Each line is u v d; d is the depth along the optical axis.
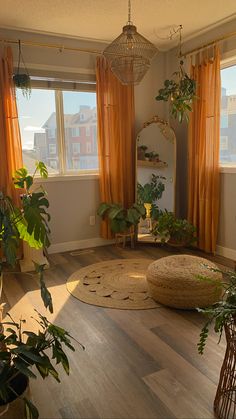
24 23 3.35
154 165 4.32
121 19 3.31
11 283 3.14
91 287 3.00
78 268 3.52
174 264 2.67
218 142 3.63
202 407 1.58
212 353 2.00
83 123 4.12
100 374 1.84
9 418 1.31
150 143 4.31
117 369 1.88
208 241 3.87
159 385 1.74
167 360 1.95
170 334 2.23
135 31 2.34
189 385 1.73
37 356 1.37
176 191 4.38
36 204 2.20
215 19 3.38
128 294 2.83
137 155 4.29
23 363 1.33
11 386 1.40
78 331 2.28
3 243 1.92
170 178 4.31
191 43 3.95
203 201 3.88
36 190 3.67
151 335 2.22
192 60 3.93
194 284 2.42
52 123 3.96
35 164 3.69
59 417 1.55
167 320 2.41
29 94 3.61
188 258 2.76
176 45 4.18
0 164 3.52
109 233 4.26
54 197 4.00
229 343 1.44
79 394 1.69
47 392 1.71
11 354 1.39
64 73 3.83
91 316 2.49
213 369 1.86
